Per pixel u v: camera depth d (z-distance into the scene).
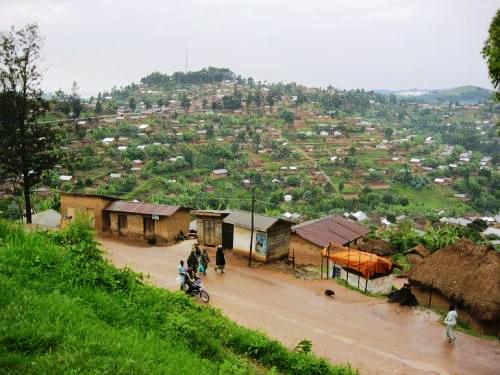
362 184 104.31
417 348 13.72
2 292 6.86
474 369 12.55
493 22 13.47
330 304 16.98
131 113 151.25
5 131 27.09
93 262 9.97
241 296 17.09
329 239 24.92
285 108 190.25
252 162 112.19
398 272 24.83
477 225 67.31
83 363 5.46
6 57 26.02
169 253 23.14
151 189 76.31
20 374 4.91
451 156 137.75
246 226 21.88
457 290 16.88
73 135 100.38
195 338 8.60
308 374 9.70
